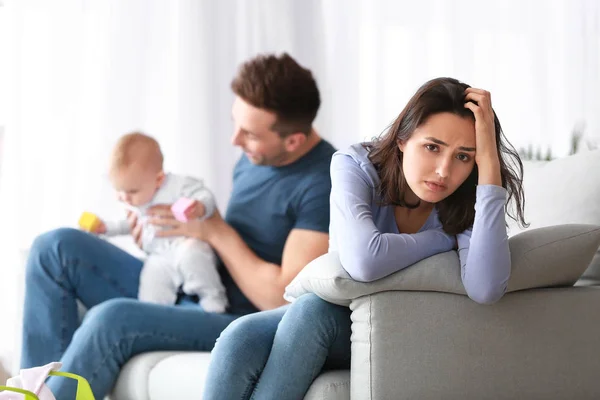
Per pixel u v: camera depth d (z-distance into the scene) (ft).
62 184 16.65
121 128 17.33
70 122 16.79
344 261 8.68
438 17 19.40
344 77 19.17
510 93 19.65
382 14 19.25
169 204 13.06
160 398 10.77
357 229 8.70
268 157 12.83
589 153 10.77
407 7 19.33
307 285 9.09
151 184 13.00
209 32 18.17
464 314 8.70
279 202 12.87
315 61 19.04
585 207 10.30
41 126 16.57
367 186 9.21
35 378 7.90
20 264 13.35
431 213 9.34
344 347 9.13
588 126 19.65
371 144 9.54
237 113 12.77
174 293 12.80
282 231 12.92
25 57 16.52
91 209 16.84
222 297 12.59
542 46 19.72
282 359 8.89
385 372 8.50
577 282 10.32
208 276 12.57
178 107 17.94
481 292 8.50
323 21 19.13
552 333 8.93
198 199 12.94
